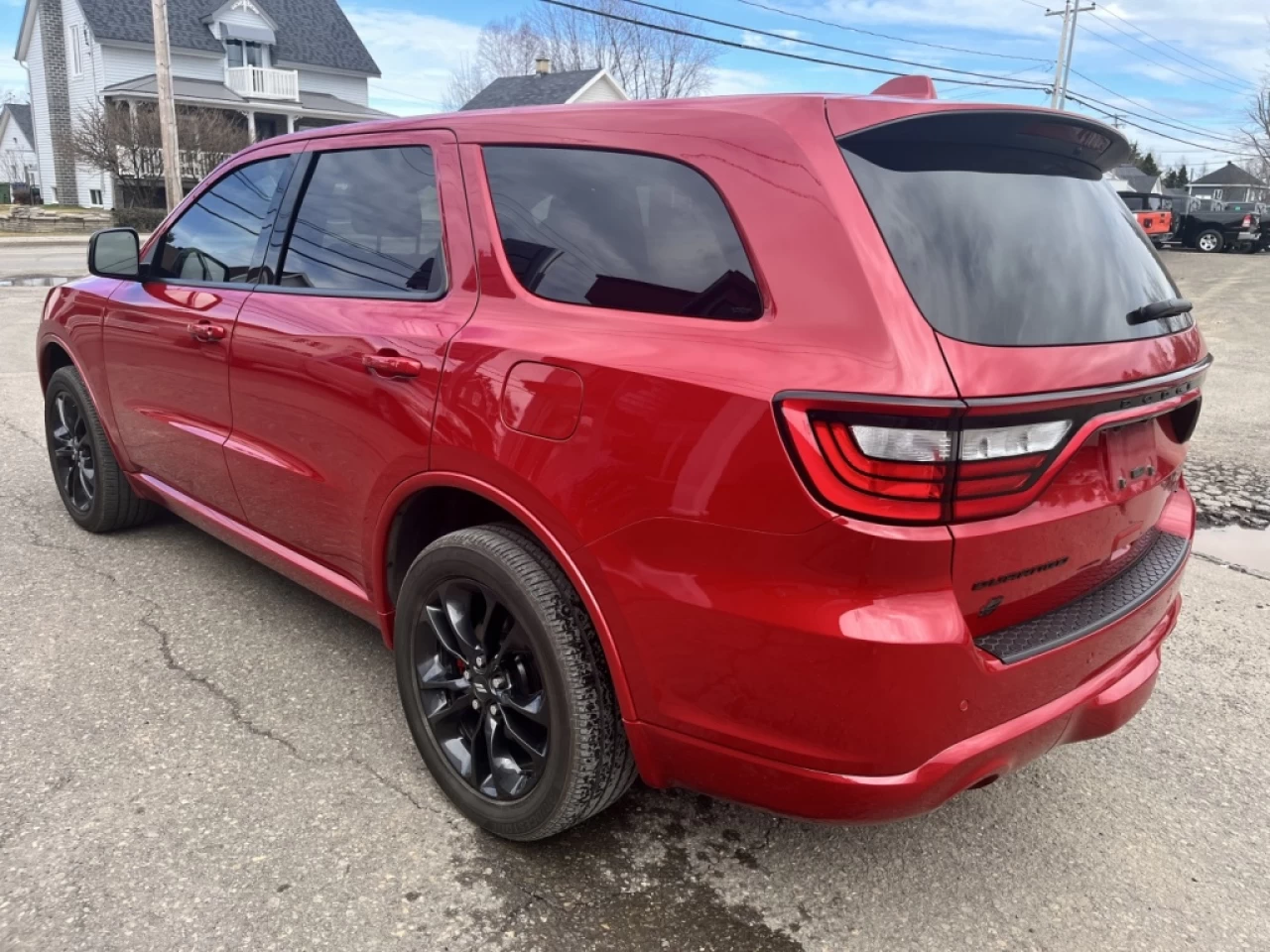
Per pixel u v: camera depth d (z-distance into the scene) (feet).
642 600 6.45
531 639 7.18
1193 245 105.40
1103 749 9.94
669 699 6.56
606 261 7.09
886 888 7.71
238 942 6.75
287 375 9.32
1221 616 13.29
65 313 13.46
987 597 6.11
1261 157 175.94
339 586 9.62
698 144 6.73
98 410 13.06
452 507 8.66
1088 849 8.31
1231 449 22.44
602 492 6.54
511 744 8.00
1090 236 7.12
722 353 6.14
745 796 6.56
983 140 6.86
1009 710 6.32
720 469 5.96
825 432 5.60
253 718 9.60
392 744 9.28
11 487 16.48
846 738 5.88
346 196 9.46
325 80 123.85
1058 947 7.16
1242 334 42.47
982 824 8.60
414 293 8.40
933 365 5.57
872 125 6.27
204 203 11.51
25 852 7.52
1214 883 7.94
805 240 6.04
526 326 7.27
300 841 7.84
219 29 112.47
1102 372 6.34
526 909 7.23
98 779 8.48
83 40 112.47
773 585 5.87
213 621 11.66
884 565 5.62
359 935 6.89
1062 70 130.41
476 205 8.07
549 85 115.65
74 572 12.92
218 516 11.48
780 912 7.37
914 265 5.91
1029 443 5.87
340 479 8.94
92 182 119.75
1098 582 7.28
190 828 7.91
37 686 9.98
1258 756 9.87
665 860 7.89
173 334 11.09
